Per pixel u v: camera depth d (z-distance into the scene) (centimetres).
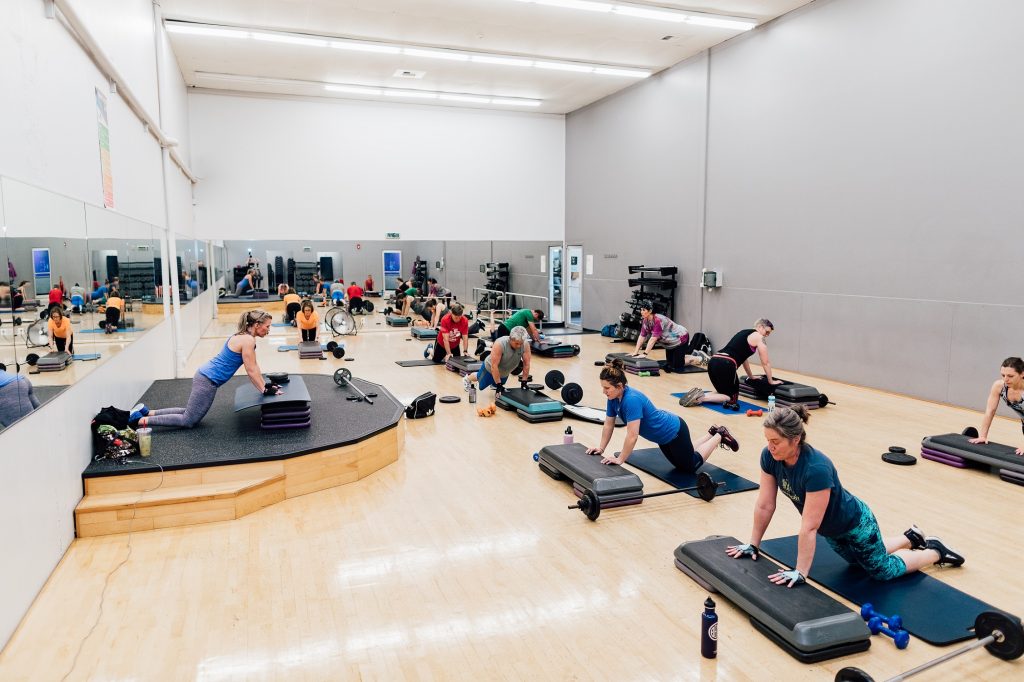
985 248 650
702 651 264
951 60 673
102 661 262
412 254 1359
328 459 453
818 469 278
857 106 777
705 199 1035
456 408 686
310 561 348
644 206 1187
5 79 302
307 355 973
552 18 870
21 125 321
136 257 598
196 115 1198
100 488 394
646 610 300
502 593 316
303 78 1138
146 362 630
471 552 358
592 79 1159
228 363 490
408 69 1091
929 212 702
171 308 821
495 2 812
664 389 782
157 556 353
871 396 738
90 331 423
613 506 414
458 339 924
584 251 1388
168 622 290
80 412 395
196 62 1033
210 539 375
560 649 271
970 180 660
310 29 905
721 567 311
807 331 862
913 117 713
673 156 1104
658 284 1101
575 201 1412
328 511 415
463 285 1398
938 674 252
